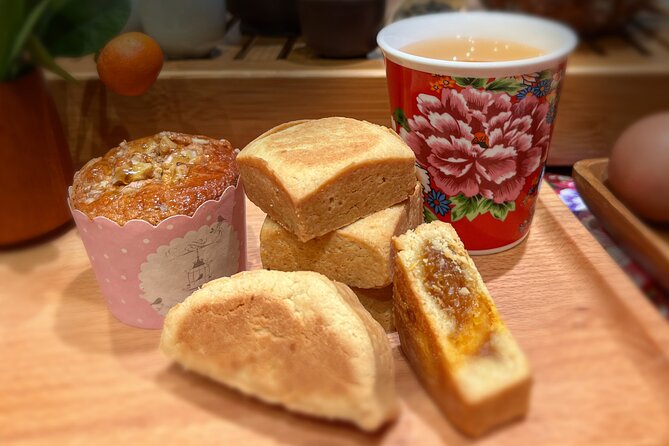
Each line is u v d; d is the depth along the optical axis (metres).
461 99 0.20
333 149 0.19
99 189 0.20
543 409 0.16
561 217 0.26
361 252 0.19
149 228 0.19
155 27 0.25
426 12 0.26
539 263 0.23
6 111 0.21
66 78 0.24
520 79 0.20
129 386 0.19
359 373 0.17
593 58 0.20
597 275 0.21
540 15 0.21
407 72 0.21
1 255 0.24
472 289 0.18
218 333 0.19
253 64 0.26
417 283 0.18
